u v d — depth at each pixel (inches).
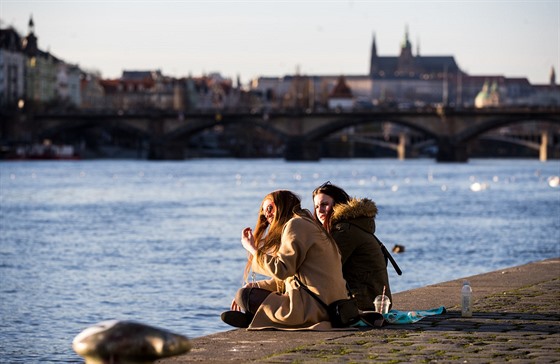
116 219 3735.2
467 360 692.1
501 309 943.7
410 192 5728.3
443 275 1967.3
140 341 432.5
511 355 710.5
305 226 804.6
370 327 826.2
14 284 1856.5
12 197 5310.0
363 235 864.3
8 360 1133.7
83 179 7618.1
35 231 3184.1
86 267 2153.1
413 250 2471.7
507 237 2842.0
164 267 2148.1
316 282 805.9
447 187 6333.7
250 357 704.4
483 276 1234.0
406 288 1764.3
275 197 823.1
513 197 5157.5
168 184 6845.5
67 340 1279.5
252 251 808.3
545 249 2498.8
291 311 802.2
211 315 1493.6
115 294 1717.5
